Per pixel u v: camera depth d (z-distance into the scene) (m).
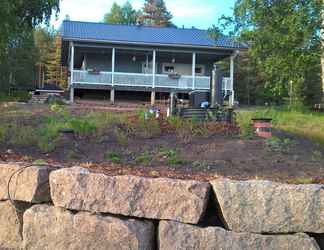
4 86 35.12
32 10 21.41
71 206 3.95
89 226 3.85
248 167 6.96
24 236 4.07
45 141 8.01
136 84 25.86
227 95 24.36
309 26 14.48
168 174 5.03
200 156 7.41
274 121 12.81
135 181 3.85
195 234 3.66
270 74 15.84
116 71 29.50
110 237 3.79
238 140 8.47
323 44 15.05
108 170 4.84
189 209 3.72
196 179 4.27
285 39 14.59
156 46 26.67
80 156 7.45
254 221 3.62
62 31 26.92
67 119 10.41
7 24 14.02
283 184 3.68
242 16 16.58
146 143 8.21
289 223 3.59
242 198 3.65
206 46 26.25
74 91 26.66
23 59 46.75
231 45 26.38
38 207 4.05
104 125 9.31
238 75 39.62
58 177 4.02
